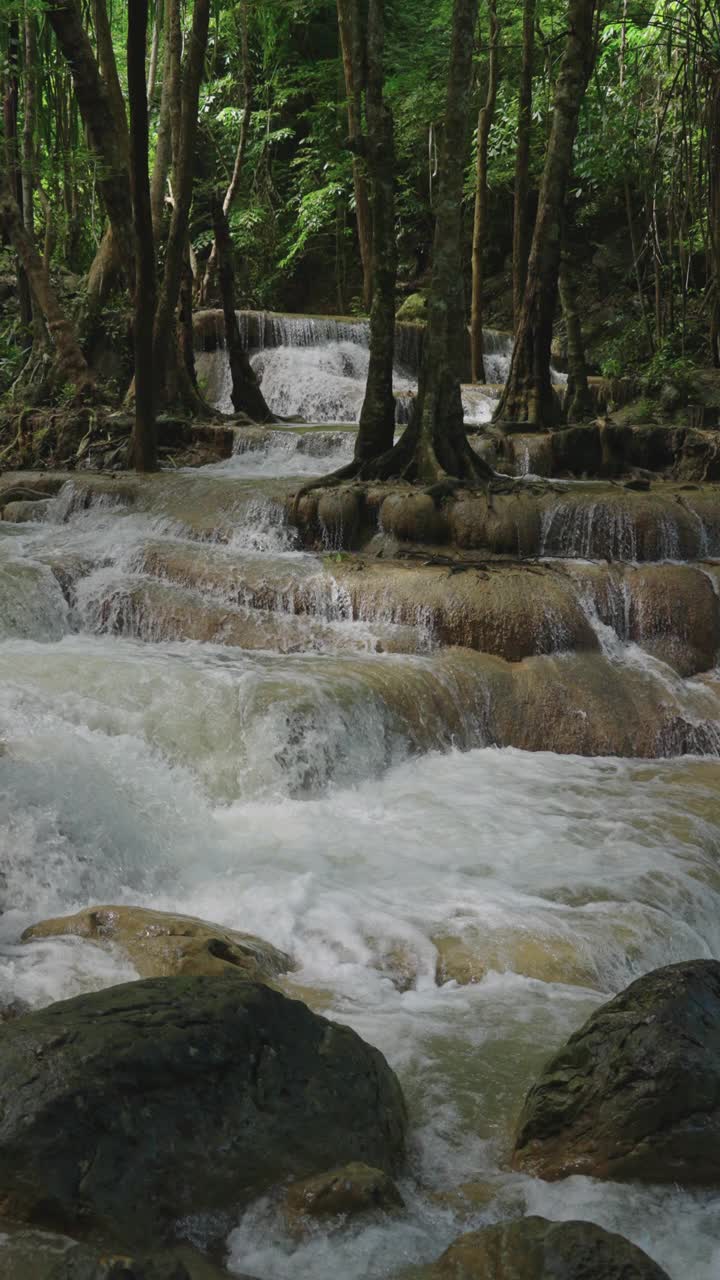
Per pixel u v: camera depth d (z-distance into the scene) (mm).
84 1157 3592
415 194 26547
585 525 10656
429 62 22906
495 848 7047
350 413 18578
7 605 9938
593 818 7609
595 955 5742
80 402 16625
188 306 16875
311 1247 3664
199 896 6391
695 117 15555
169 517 11711
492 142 22641
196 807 7480
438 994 5449
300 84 27203
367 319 21016
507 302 25219
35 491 13234
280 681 8414
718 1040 4203
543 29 20953
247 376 16734
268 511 11258
